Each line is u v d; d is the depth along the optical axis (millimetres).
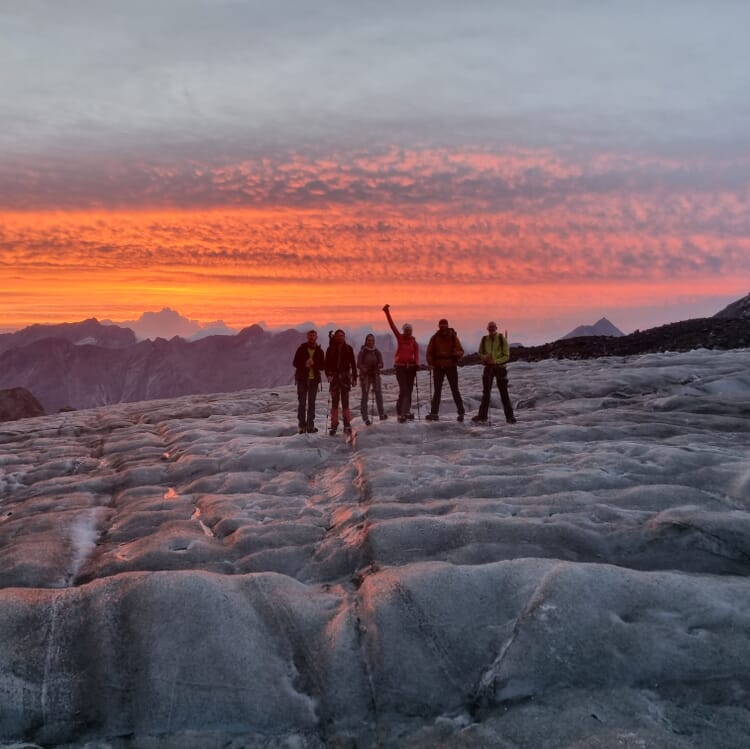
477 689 5117
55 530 9609
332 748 4793
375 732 4891
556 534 7645
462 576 6074
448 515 8367
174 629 5523
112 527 9883
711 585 5938
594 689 5027
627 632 5387
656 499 8789
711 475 9641
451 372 16391
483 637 5516
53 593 5969
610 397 20984
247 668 5297
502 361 16047
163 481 12938
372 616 5738
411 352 16391
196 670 5254
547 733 4586
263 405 26203
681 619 5555
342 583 7191
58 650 5398
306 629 5773
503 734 4641
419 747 4688
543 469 10609
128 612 5691
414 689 5156
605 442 12828
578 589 5773
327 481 11781
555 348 42219
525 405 20750
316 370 16000
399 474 10766
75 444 19359
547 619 5516
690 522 7555
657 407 17703
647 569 7148
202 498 10734
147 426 21734
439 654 5383
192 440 16938
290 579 6559
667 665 5141
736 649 5199
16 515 11227
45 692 5113
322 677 5312
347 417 15766
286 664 5445
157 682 5168
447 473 10898
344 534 8469
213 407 25203
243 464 13203
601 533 7766
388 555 7484
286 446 14359
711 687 4930
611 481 9750
